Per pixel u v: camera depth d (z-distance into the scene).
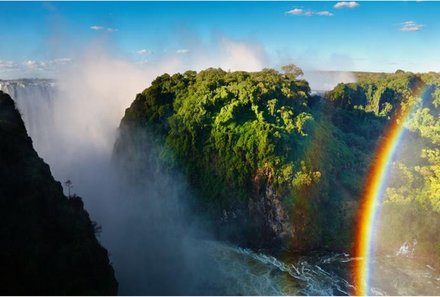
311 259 75.56
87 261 47.66
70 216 51.66
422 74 149.25
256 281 69.38
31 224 46.06
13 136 54.25
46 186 51.88
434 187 80.50
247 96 87.12
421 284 67.81
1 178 47.00
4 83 116.81
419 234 75.38
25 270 42.41
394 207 79.12
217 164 83.31
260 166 80.19
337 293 66.31
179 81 96.62
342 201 83.31
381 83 133.38
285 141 81.06
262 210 81.38
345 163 93.06
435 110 125.50
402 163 95.06
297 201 78.44
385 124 122.62
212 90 90.56
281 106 90.38
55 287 43.62
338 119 114.00
